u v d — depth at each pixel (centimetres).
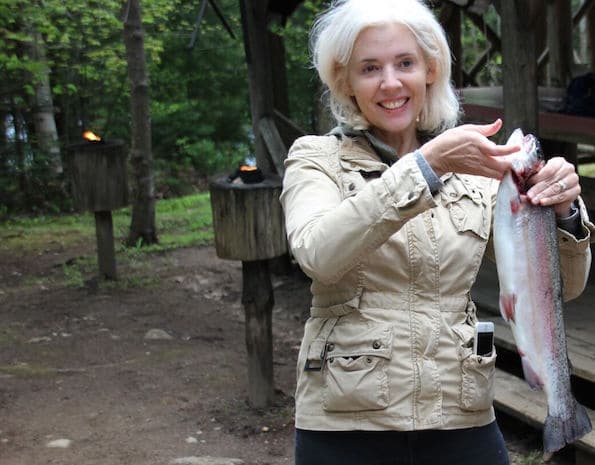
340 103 207
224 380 532
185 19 1461
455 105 212
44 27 1082
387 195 174
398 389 192
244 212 450
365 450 196
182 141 1515
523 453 407
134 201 965
